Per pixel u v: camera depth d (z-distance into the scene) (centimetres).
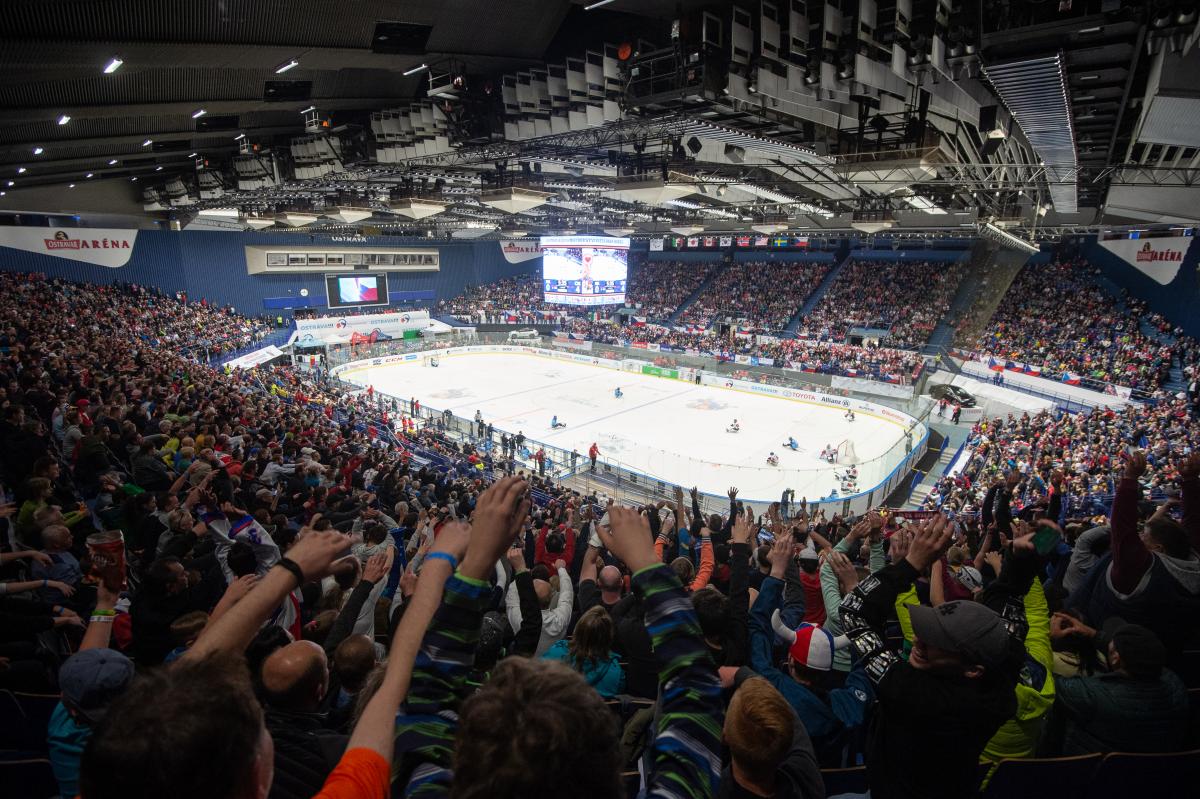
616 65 1608
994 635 215
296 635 453
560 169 3012
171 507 775
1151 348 3419
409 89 2041
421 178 3231
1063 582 492
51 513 591
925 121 1623
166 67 1404
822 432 3584
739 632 305
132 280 4650
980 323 4403
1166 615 328
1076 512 1628
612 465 3058
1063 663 370
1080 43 1012
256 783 112
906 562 264
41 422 1256
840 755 314
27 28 1023
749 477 2902
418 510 1230
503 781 88
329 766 213
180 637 359
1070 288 4188
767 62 1381
